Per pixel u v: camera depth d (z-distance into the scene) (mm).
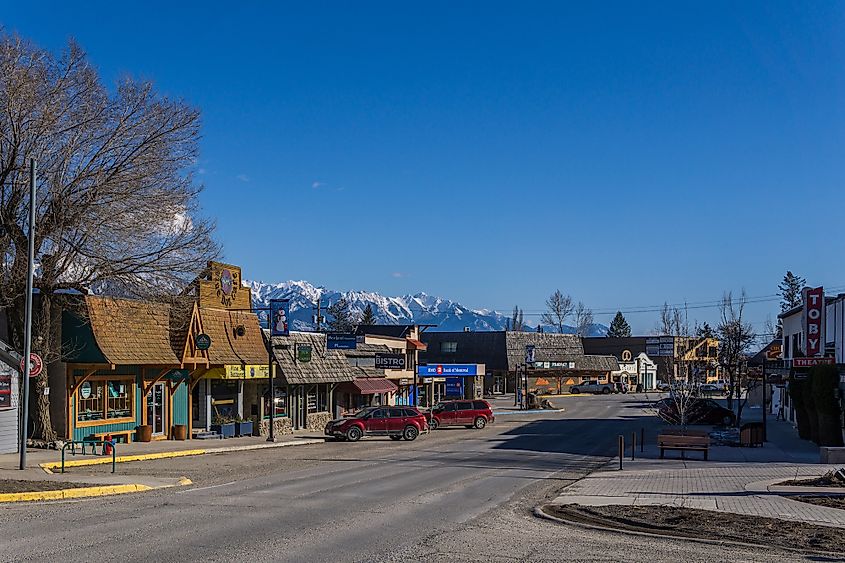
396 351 61750
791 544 13477
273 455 33125
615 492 20812
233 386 42406
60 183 28719
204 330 39156
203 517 15852
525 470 27531
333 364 50188
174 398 37250
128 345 32844
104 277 30031
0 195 28359
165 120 31156
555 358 103938
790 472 24719
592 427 51438
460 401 52094
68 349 31359
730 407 55375
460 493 20812
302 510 17094
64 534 13734
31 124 28203
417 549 12953
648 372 119812
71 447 29781
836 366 33281
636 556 12531
